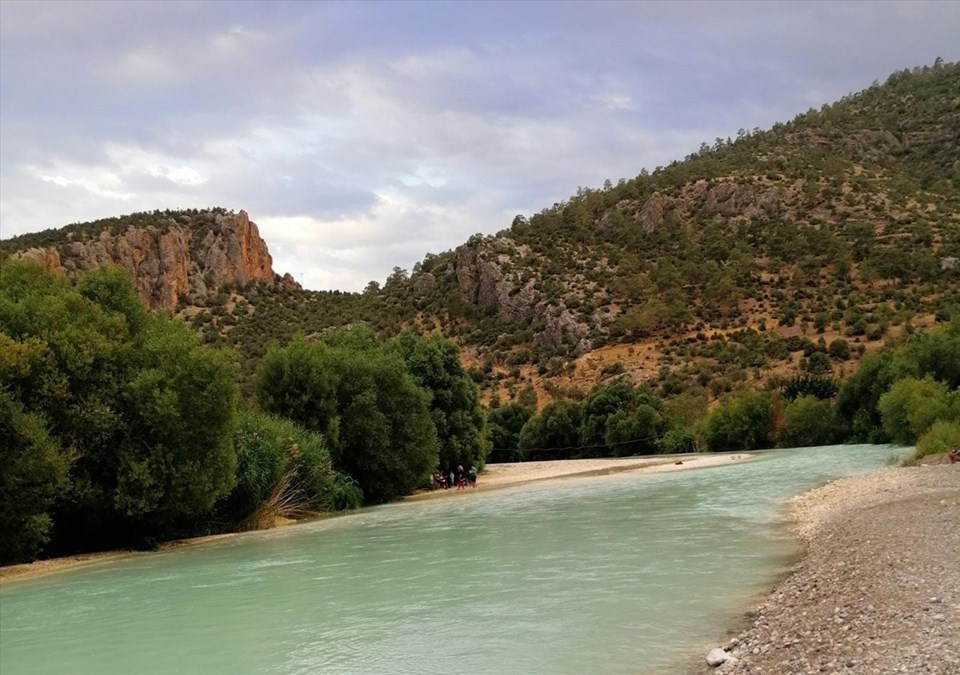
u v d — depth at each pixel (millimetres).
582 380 120750
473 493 49438
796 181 170375
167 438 29156
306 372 45625
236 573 20922
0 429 25047
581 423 105312
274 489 37375
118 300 31500
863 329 107312
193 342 31359
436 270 176375
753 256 147250
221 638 13445
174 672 11453
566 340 135625
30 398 26422
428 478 54094
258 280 175750
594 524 26109
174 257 157500
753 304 129750
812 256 138125
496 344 143750
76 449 27031
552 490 45125
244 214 183125
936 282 118125
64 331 27656
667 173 197125
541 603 14398
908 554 14531
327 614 14875
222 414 30406
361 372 48688
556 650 11172
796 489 33594
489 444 69125
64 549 29047
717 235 156625
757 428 85812
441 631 12891
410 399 50781
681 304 130125
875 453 53312
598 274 151375
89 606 17422
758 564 16766
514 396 124000
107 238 149375
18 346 25969
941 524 17719
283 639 13086
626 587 15242
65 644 13773
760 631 10969
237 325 146875
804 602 12227
